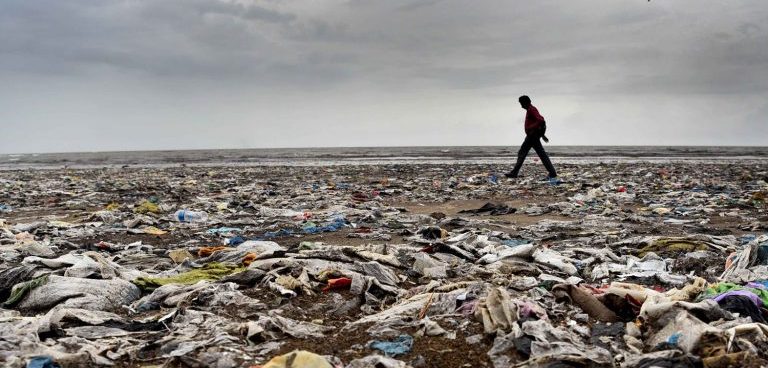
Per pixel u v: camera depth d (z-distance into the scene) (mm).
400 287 8023
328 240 12164
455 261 9336
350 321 6730
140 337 6051
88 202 20172
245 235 13070
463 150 90312
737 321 5684
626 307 6457
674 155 61125
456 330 5945
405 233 12742
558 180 24219
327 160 55594
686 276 8219
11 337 5586
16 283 7867
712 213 15477
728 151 75438
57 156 88812
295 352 4793
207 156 72312
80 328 6156
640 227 13305
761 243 8234
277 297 7348
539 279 8055
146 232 13414
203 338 5891
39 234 13219
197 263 9602
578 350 5219
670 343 5430
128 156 79188
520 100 24297
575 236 12086
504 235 11984
